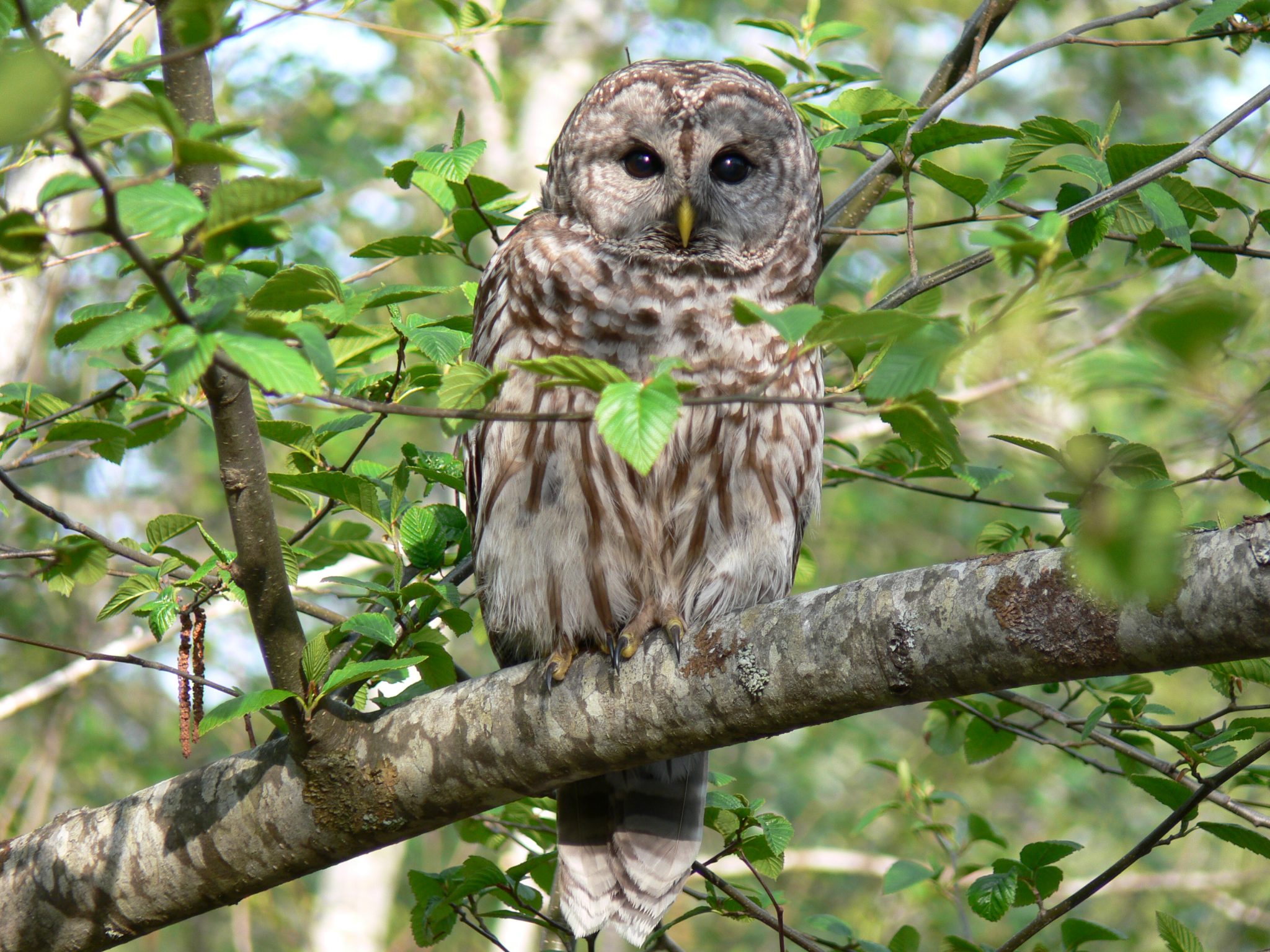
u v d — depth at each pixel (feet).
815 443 28.40
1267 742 21.36
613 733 20.90
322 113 75.72
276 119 74.59
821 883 75.77
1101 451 15.25
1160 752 35.27
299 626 20.80
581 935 26.96
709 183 28.91
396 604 23.62
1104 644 16.87
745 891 27.66
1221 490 25.95
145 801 23.21
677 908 74.33
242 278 16.57
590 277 27.84
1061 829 72.43
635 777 27.86
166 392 24.47
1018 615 17.49
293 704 20.93
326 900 66.64
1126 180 23.50
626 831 27.71
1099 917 67.97
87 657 20.63
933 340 13.60
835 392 28.48
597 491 26.89
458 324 26.07
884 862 61.72
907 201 26.18
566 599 27.58
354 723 22.15
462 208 24.97
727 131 29.32
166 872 22.71
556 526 27.32
